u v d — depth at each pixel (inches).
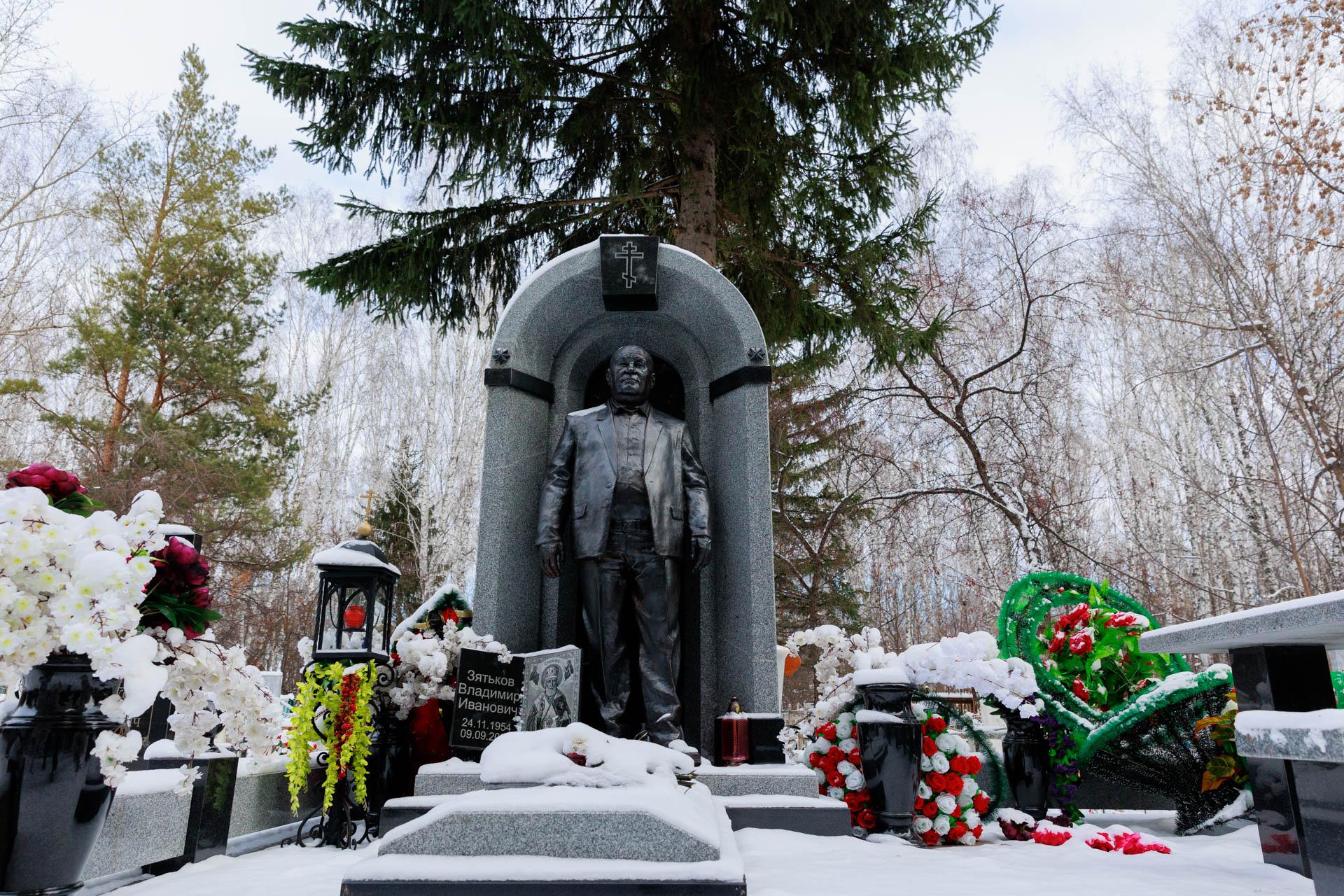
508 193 409.4
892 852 172.6
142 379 743.1
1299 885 136.5
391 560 973.8
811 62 374.3
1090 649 241.6
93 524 114.0
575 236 412.2
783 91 379.6
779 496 721.0
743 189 400.2
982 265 709.3
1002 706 229.9
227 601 796.6
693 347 284.4
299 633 947.3
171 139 815.1
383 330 1131.9
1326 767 113.1
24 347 792.9
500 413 258.5
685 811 125.1
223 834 177.6
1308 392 543.8
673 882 113.1
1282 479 605.0
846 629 753.6
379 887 113.3
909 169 417.7
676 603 240.4
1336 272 579.8
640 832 119.0
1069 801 221.6
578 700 218.4
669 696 232.1
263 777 203.6
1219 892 129.6
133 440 676.1
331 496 1069.8
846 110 384.5
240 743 149.6
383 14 342.3
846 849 173.8
